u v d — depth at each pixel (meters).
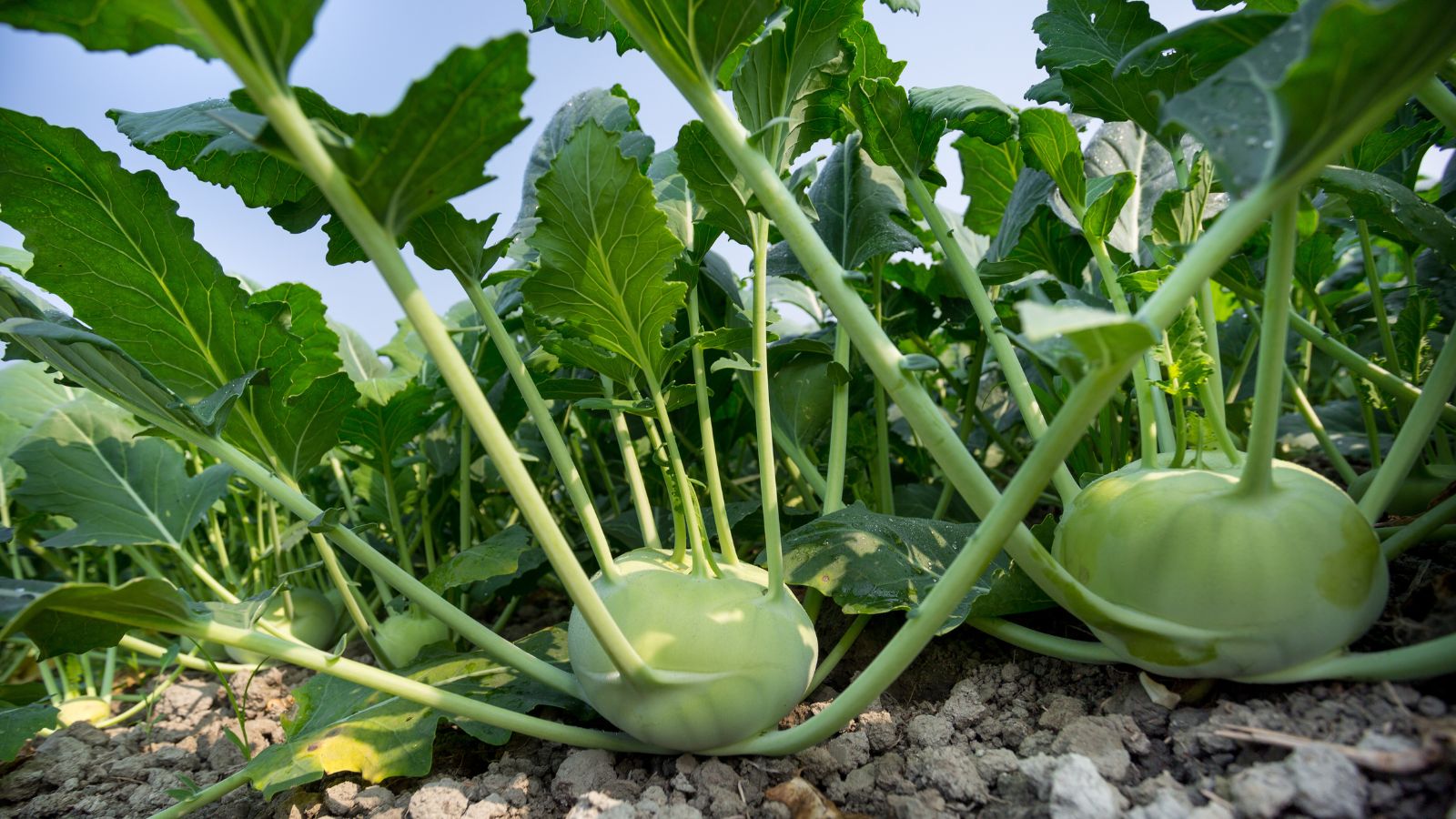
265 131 0.29
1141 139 0.58
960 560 0.33
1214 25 0.33
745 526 0.58
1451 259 0.40
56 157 0.39
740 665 0.36
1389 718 0.31
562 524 0.78
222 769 0.50
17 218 0.40
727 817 0.36
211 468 0.60
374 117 0.28
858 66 0.50
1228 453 0.39
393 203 0.30
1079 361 0.29
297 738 0.43
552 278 0.39
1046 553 0.35
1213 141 0.28
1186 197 0.45
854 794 0.37
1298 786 0.29
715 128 0.35
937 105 0.45
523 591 0.64
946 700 0.42
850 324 0.34
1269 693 0.35
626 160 0.36
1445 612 0.35
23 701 0.51
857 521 0.45
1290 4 0.44
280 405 0.46
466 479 0.63
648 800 0.37
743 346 0.48
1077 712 0.38
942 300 0.67
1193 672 0.35
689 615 0.37
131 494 0.57
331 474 0.86
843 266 0.53
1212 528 0.34
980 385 0.87
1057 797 0.32
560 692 0.44
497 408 0.65
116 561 0.84
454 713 0.40
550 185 0.37
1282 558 0.33
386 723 0.43
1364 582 0.33
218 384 0.46
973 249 0.81
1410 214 0.41
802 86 0.44
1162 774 0.33
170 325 0.44
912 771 0.38
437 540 0.77
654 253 0.38
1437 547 0.42
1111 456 0.58
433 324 0.30
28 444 0.56
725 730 0.37
